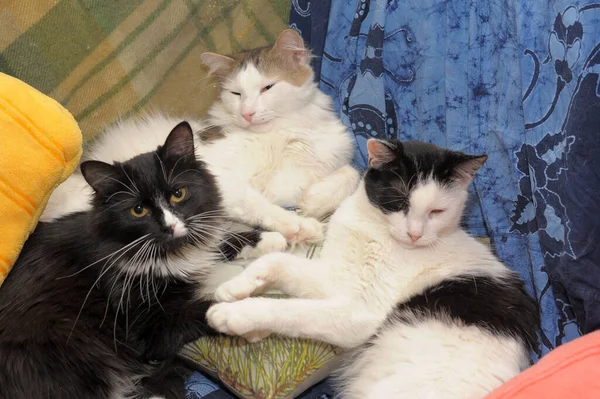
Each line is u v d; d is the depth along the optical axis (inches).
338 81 40.8
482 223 36.5
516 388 25.1
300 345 31.5
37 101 28.6
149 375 31.6
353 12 39.5
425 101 36.8
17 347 29.0
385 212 33.2
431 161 32.8
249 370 30.9
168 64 38.3
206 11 38.8
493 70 34.9
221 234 34.0
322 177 39.8
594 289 29.7
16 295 30.1
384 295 32.9
